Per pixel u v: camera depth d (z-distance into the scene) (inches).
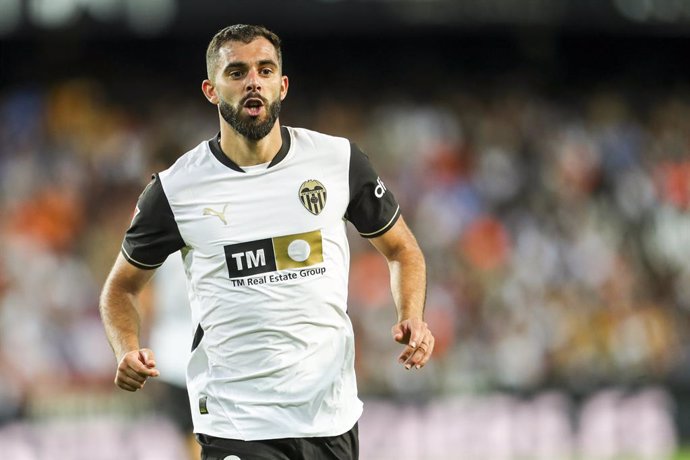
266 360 546.3
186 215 555.5
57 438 1332.4
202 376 564.4
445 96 2223.2
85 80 2070.6
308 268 549.6
